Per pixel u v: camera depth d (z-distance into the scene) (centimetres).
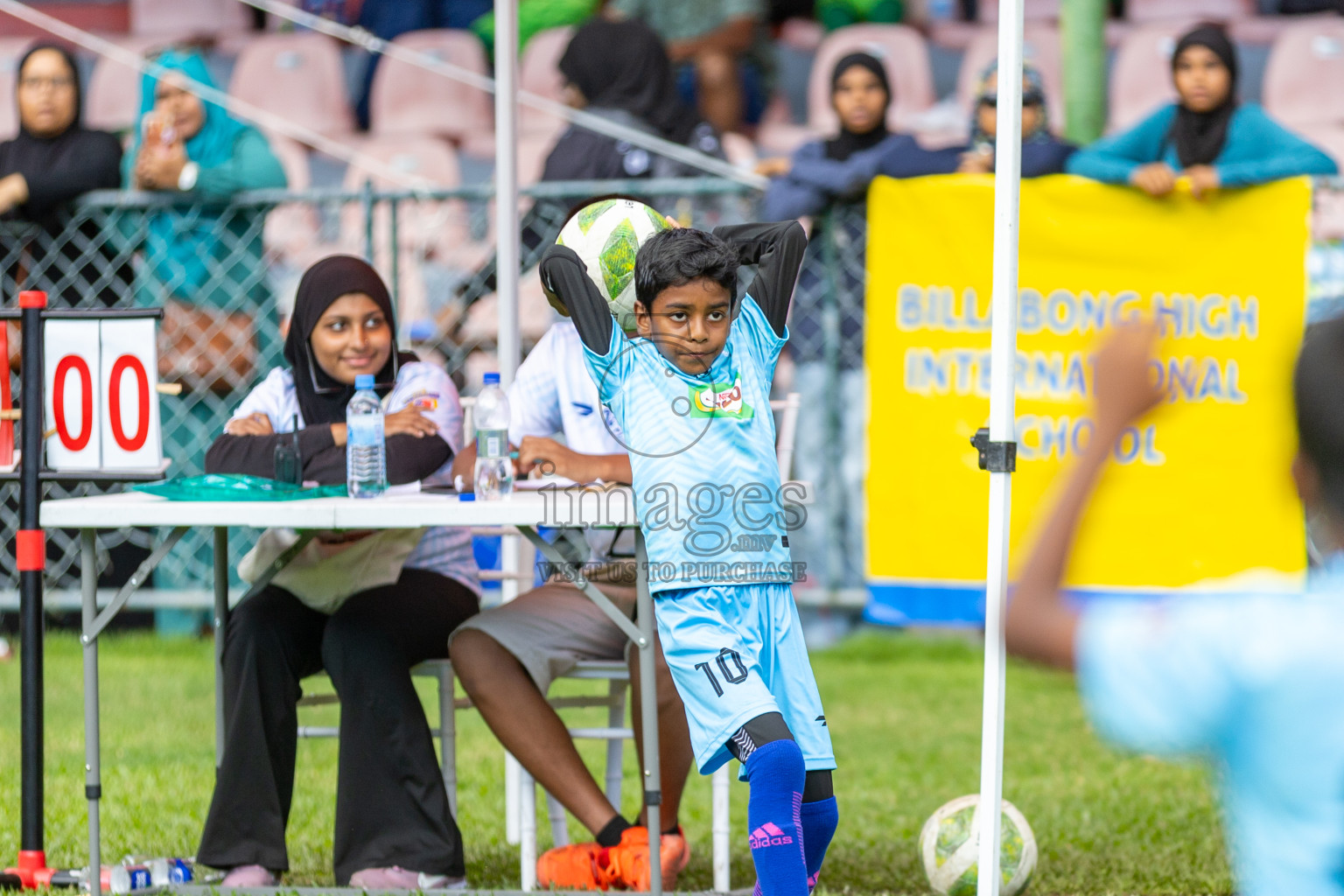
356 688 1338
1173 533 2167
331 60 3703
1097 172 2200
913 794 1789
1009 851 1329
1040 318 2216
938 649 2641
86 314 1298
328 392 1502
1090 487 579
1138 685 557
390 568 1412
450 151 3388
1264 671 546
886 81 2461
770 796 1071
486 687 1359
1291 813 553
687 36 3381
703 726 1112
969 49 3641
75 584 2664
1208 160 2247
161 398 2414
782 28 3856
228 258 2434
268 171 2444
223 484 1289
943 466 2259
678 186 2381
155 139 2406
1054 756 1959
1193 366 2178
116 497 1308
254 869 1341
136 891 1305
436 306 2678
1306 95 3356
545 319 2453
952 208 2239
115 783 1773
